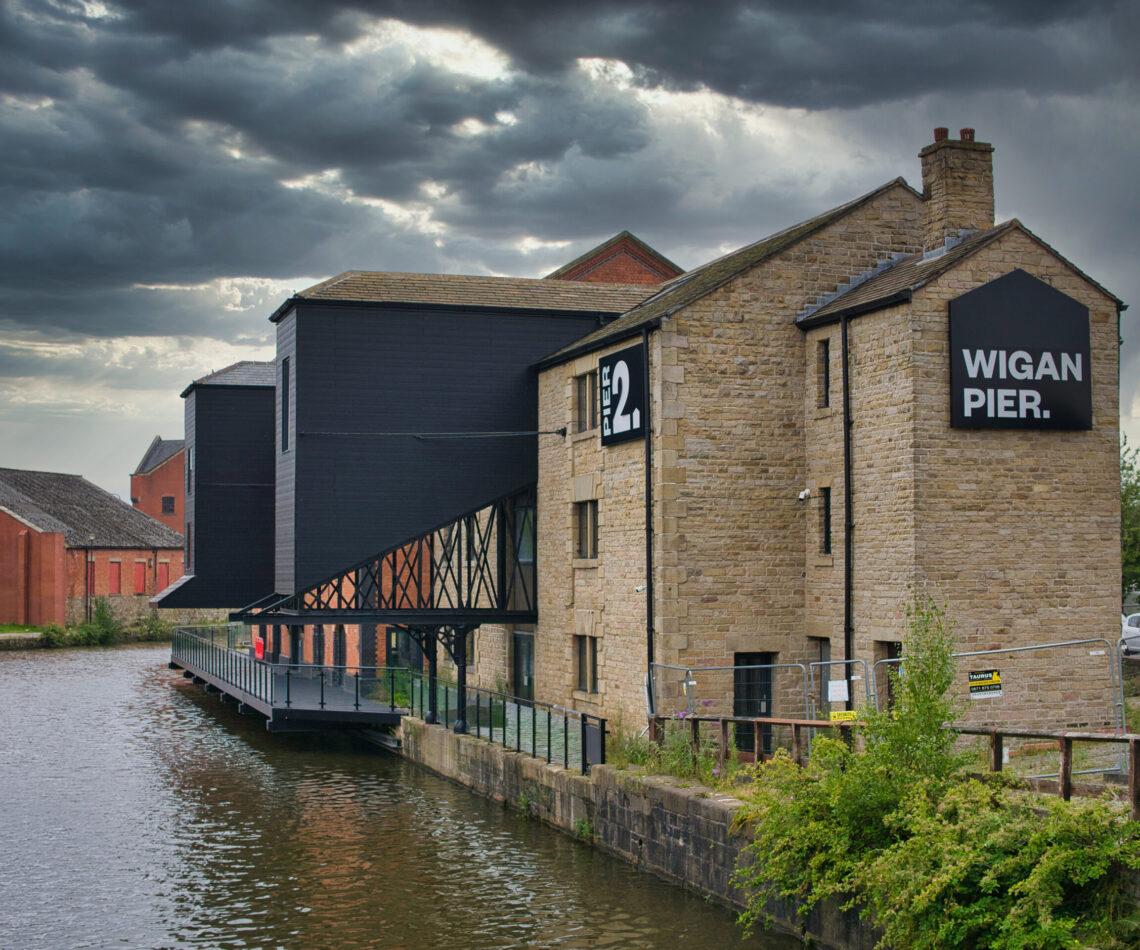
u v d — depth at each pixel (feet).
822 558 68.33
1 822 67.87
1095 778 47.70
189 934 48.88
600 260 142.41
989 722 61.00
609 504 75.05
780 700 69.31
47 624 193.47
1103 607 63.82
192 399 120.67
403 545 85.05
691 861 51.90
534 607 86.02
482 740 75.41
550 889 53.21
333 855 59.93
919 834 37.81
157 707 115.96
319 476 84.17
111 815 69.46
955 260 62.13
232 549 116.16
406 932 48.44
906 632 56.65
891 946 38.60
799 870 43.50
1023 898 33.99
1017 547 62.49
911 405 61.36
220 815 69.05
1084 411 63.98
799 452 70.64
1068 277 64.28
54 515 214.48
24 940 48.42
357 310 85.56
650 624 68.85
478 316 87.35
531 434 84.17
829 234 71.56
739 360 69.62
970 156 67.15
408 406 85.87
